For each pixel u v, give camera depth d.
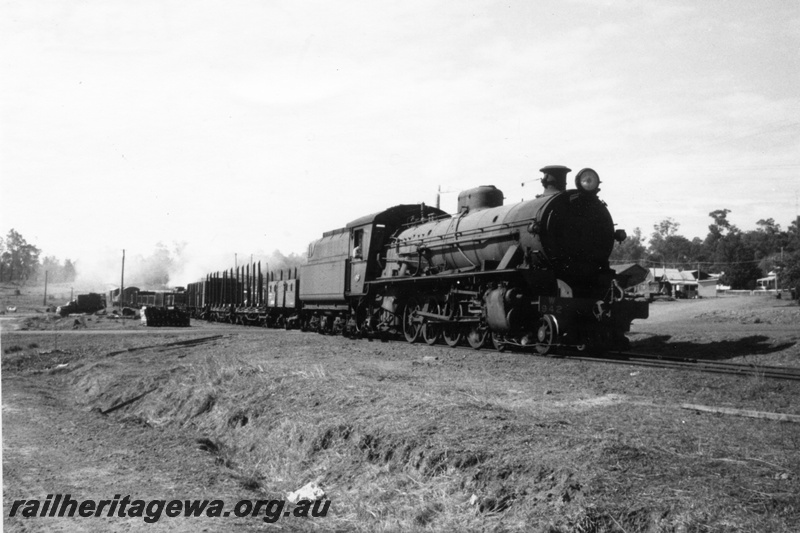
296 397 10.45
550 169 16.50
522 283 15.95
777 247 102.19
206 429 11.23
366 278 22.98
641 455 6.12
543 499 5.76
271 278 38.41
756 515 4.86
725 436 6.88
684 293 75.06
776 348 15.69
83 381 17.48
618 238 16.38
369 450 7.85
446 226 19.80
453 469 6.72
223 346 22.14
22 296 119.06
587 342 15.05
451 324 18.38
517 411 8.25
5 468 8.41
